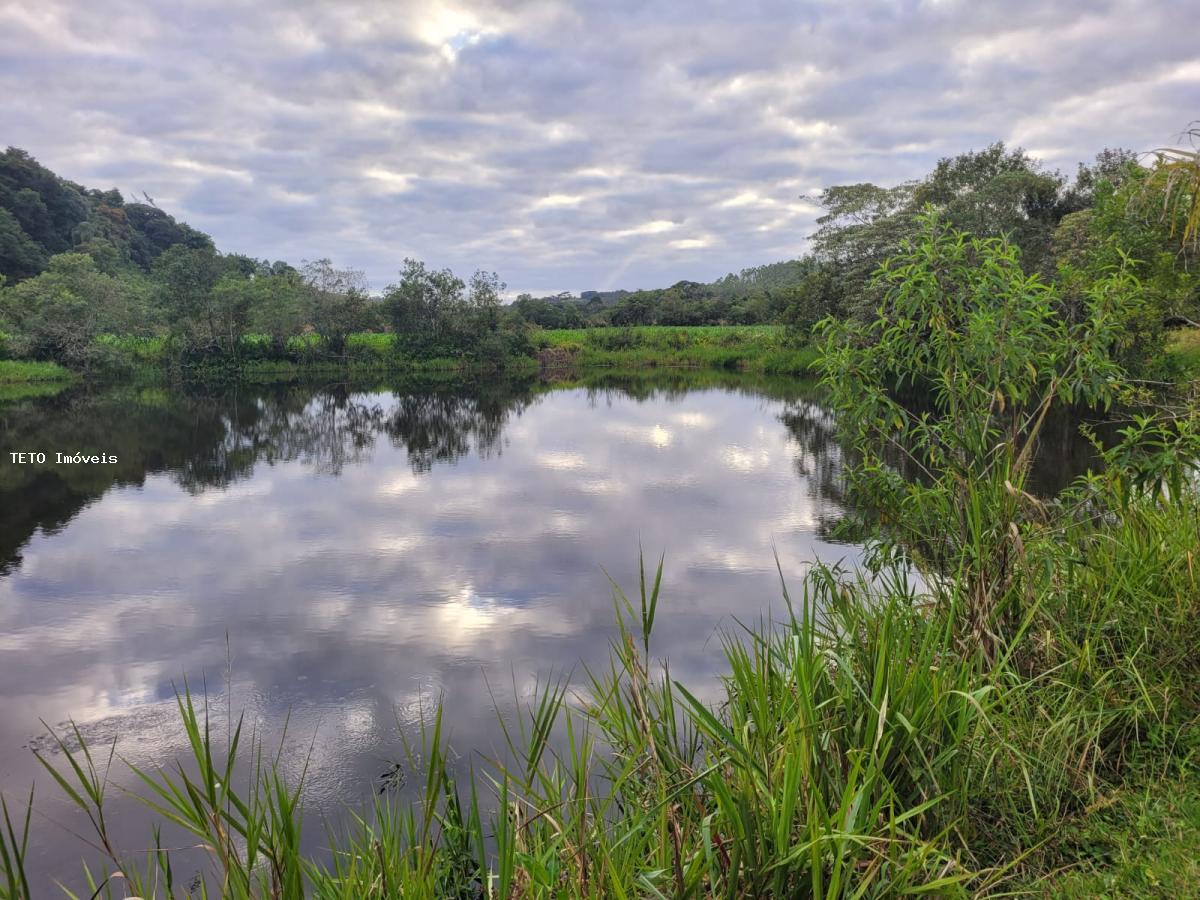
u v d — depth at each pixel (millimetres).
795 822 2592
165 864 2775
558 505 14633
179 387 43562
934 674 3156
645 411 31422
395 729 6121
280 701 6773
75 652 8023
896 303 4461
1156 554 4281
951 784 2992
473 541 12180
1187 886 2592
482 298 55875
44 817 5133
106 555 11750
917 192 38250
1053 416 20406
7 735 6336
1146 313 14438
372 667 7441
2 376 42312
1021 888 2744
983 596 3908
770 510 13594
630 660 2834
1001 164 35719
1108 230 17156
